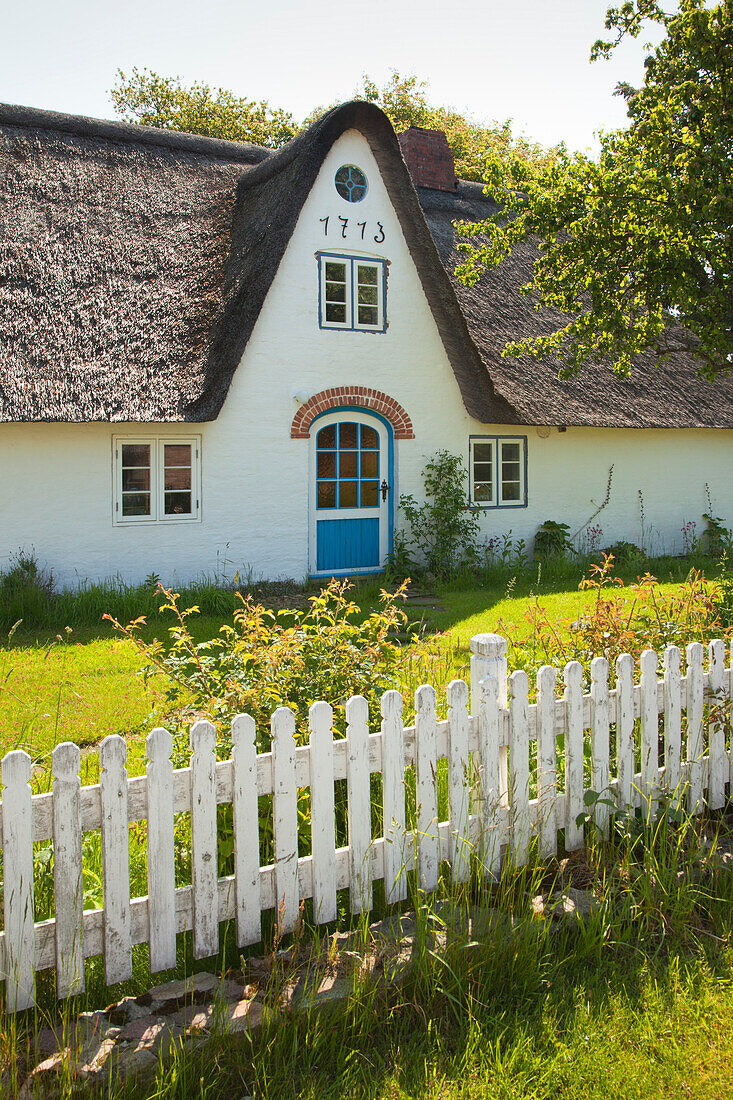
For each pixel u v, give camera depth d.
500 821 4.26
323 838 3.75
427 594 13.12
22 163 13.19
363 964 3.44
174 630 5.15
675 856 4.21
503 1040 3.23
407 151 18.45
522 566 15.23
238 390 13.09
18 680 7.76
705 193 8.51
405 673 5.98
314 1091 2.94
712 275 9.42
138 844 4.37
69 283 11.99
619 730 4.60
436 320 14.73
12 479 11.67
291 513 13.65
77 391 11.10
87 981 3.42
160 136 15.02
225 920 3.63
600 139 9.82
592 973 3.64
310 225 13.48
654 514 18.45
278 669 4.55
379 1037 3.24
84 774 5.46
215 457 13.00
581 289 10.59
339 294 13.94
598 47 9.56
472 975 3.50
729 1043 3.24
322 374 13.77
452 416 15.20
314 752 3.69
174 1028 3.12
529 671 6.06
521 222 10.45
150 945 3.36
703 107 8.79
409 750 3.99
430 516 14.91
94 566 12.24
